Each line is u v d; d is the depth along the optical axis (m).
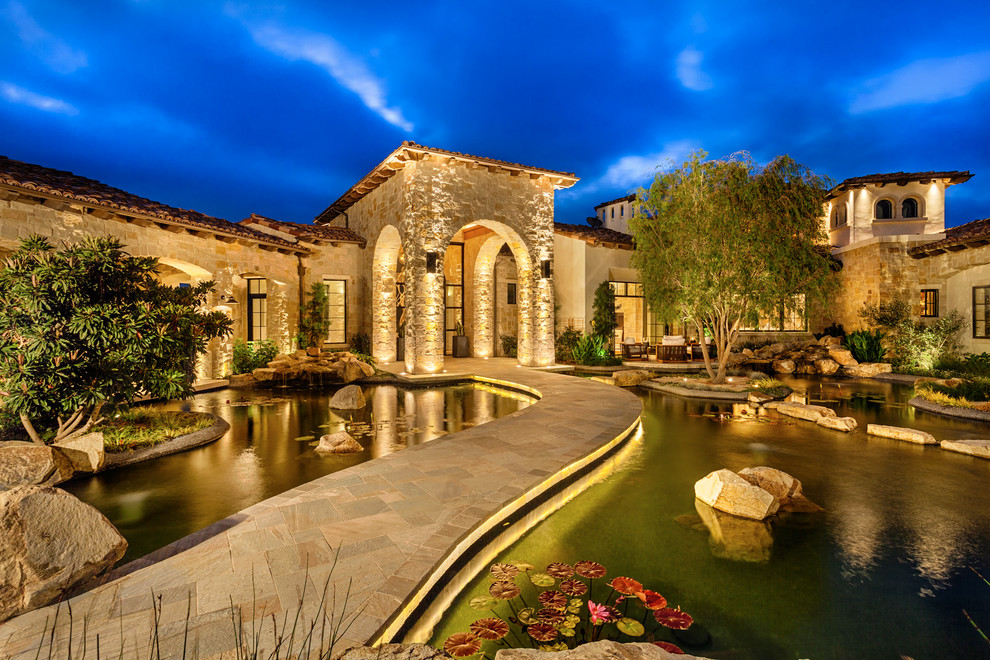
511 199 15.88
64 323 5.36
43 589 2.91
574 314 18.94
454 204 14.55
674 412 10.23
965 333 14.84
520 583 3.56
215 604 2.91
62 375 5.35
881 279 16.86
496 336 20.16
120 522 4.48
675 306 13.42
